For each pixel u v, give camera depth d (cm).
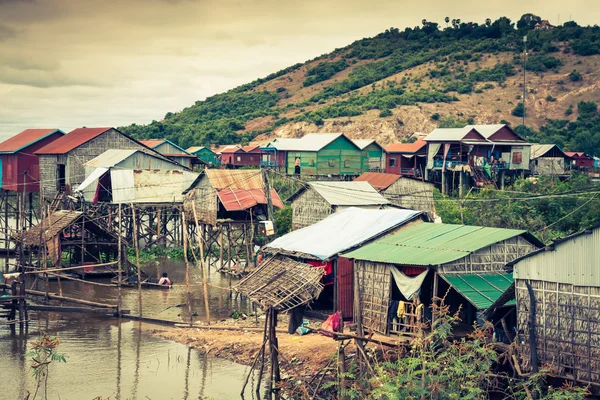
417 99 13212
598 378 2100
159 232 6284
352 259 3138
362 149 8038
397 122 12294
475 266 2700
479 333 2258
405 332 2612
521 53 15450
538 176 7025
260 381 2942
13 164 7462
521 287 2312
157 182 6241
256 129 13712
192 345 3641
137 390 3016
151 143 8625
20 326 4012
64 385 3078
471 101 13350
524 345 2302
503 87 13862
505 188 6588
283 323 3941
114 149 7019
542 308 2250
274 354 2908
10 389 3019
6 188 7400
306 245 3325
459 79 14488
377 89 14875
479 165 6881
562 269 2203
